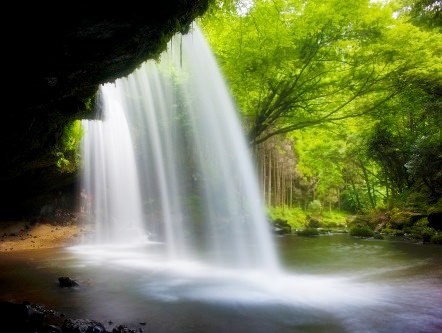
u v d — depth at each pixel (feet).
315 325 16.92
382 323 17.16
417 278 27.71
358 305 20.27
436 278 27.68
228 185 79.15
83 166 55.98
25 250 43.47
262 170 87.86
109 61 17.35
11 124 22.54
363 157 93.30
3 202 46.16
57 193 55.98
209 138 74.64
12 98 17.87
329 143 80.94
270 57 45.16
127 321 17.20
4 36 12.68
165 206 76.02
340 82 49.11
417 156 66.54
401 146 78.38
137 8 14.07
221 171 80.64
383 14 42.22
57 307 19.31
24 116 22.09
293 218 95.66
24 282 25.52
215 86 53.57
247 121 65.16
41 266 32.81
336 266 33.73
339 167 104.99
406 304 20.43
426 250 44.57
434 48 43.93
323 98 53.57
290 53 44.96
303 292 23.43
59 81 17.72
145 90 73.05
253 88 51.67
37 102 19.62
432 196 69.67
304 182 117.60
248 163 75.10
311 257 40.04
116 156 65.46
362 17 42.37
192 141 79.87
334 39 45.42
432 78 46.52
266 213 84.79
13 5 11.50
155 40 17.35
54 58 15.16
